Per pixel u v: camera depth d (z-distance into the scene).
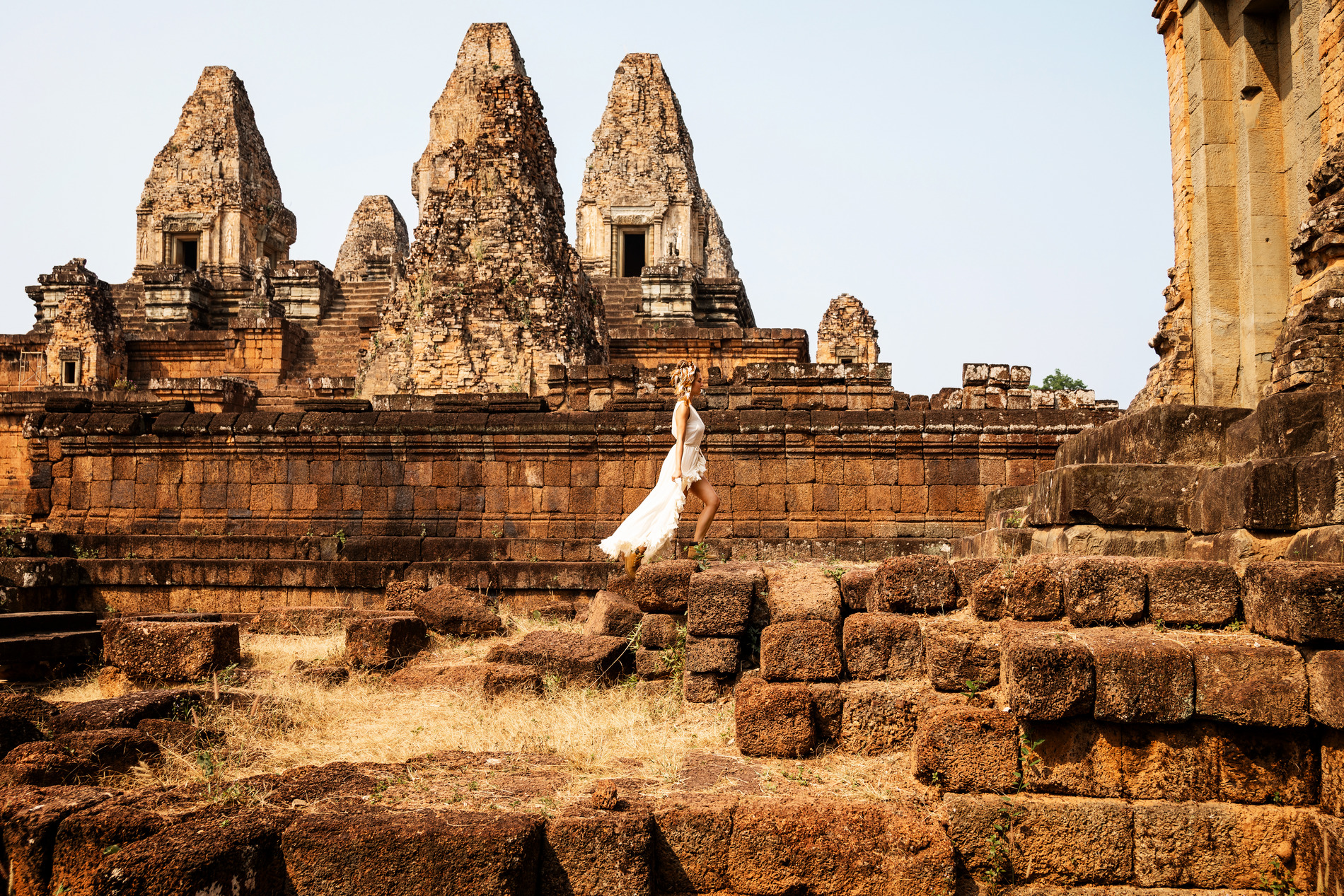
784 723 5.84
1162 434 8.54
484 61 38.94
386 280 39.16
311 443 14.31
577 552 13.23
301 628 11.19
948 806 5.04
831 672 6.14
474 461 14.14
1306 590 4.80
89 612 11.34
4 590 11.48
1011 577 6.06
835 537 13.56
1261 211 10.48
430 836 4.48
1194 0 11.12
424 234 23.09
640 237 40.81
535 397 14.74
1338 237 8.31
